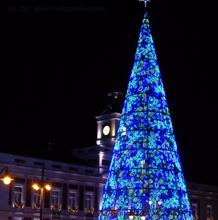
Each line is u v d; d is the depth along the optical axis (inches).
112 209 1397.6
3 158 2175.2
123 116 1449.3
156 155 1396.4
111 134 2716.5
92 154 2677.2
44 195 2292.1
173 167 1408.7
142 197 1371.8
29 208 2226.9
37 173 2287.2
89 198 2512.3
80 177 2479.1
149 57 1476.4
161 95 1459.2
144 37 1497.3
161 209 1369.3
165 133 1425.9
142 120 1421.0
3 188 2140.7
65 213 2370.8
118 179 1402.6
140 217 1362.0
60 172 2384.4
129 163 1396.4
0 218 2101.4
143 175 1382.9
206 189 3169.3
